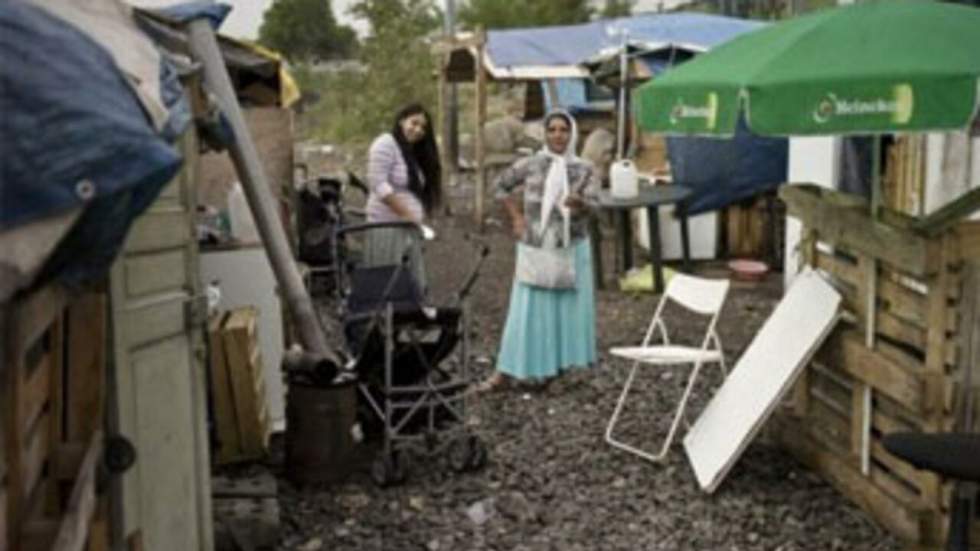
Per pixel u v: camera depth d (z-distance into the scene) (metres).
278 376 5.52
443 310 4.98
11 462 1.97
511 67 13.56
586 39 14.03
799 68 3.85
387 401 4.96
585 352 6.35
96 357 2.92
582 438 5.57
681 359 5.21
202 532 3.79
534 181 6.10
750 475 4.99
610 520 4.53
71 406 2.91
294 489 4.88
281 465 5.12
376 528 4.46
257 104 9.02
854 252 4.66
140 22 3.27
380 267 5.80
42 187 1.56
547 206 6.07
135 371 3.28
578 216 6.17
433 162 6.66
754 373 5.03
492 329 8.12
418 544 4.32
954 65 3.55
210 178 6.47
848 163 7.57
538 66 13.64
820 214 4.95
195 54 4.20
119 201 1.65
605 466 5.16
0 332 1.84
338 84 21.66
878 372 4.38
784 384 4.73
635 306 8.81
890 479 4.39
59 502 2.59
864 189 7.42
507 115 19.39
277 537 4.26
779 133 3.82
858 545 4.23
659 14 15.68
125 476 3.17
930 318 4.08
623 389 6.39
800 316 4.93
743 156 10.26
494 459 5.25
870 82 3.61
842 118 3.67
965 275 3.99
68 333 2.90
